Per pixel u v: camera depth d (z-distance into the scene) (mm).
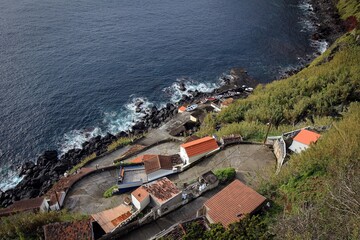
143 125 87250
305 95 75750
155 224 40844
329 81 77812
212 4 157375
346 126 43969
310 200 32844
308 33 134750
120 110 92375
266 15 148625
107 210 43875
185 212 42781
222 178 47812
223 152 56906
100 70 105750
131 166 58531
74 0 152500
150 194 42812
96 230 40188
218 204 36250
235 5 157500
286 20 144875
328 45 125938
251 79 107312
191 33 130750
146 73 106875
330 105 66938
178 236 31828
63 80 100000
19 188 69625
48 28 125688
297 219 26344
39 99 92500
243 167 52219
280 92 80125
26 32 121625
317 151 40531
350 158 34031
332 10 151750
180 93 99875
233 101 89062
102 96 96312
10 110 88125
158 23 136250
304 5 161000
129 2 154125
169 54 116938
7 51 109750
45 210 48469
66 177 63000
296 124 64625
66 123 86688
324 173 36875
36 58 107812
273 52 121812
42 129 84312
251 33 133250
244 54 120250
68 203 52312
